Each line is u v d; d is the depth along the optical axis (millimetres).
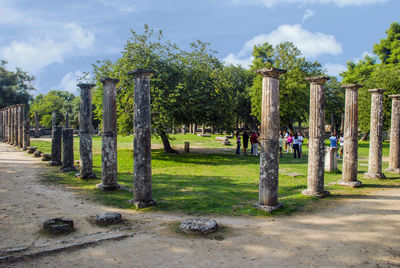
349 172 11703
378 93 13250
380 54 41469
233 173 15703
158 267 4941
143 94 8805
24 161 18500
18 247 5664
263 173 8344
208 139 41594
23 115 26922
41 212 8133
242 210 8352
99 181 12609
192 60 22531
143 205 8641
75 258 5293
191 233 6445
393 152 15133
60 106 62500
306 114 43469
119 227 6922
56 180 12758
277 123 8344
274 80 8273
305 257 5316
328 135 53562
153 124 19891
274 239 6176
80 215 7898
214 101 21969
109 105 11094
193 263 5078
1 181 12383
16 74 57750
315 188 10000
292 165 18438
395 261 5164
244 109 49250
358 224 7164
